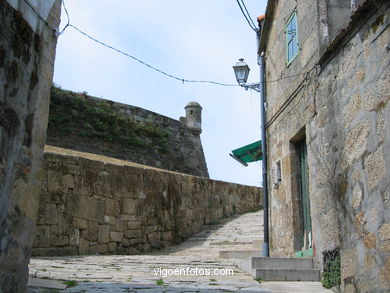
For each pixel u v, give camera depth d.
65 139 18.72
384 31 4.57
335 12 7.02
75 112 19.52
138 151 21.55
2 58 4.20
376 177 4.71
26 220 4.64
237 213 18.14
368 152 4.91
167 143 23.22
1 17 4.18
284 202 8.59
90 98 20.45
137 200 12.84
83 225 10.90
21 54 4.54
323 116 6.49
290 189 8.22
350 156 5.40
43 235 9.89
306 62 7.51
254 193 19.45
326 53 6.14
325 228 6.45
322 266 6.57
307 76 7.36
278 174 9.00
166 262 8.89
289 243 8.20
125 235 12.19
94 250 11.11
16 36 4.44
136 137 21.62
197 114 25.58
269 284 6.37
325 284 6.23
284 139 8.70
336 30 6.93
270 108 9.77
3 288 4.23
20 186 4.52
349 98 5.46
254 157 17.89
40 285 5.46
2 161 4.20
